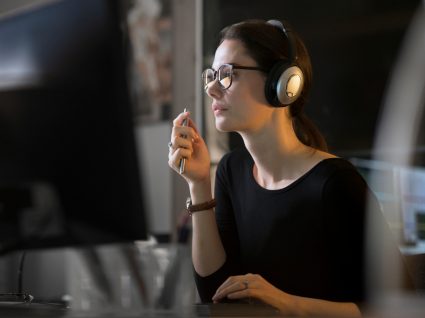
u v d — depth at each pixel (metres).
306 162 1.25
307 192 1.20
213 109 1.23
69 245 0.94
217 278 1.31
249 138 1.25
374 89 1.93
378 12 1.96
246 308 0.69
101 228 0.92
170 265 2.03
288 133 1.27
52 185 0.94
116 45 0.89
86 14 0.90
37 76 0.94
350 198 1.16
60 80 0.92
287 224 1.22
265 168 1.28
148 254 2.10
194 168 1.30
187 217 1.92
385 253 0.70
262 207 1.27
